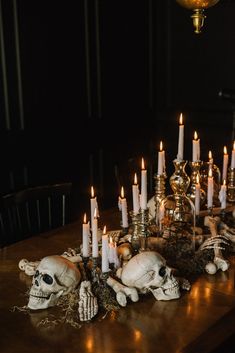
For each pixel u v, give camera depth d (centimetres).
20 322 170
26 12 405
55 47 429
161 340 159
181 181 221
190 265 199
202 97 496
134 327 166
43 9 415
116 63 479
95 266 180
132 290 175
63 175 459
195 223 228
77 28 441
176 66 505
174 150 519
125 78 491
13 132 416
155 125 529
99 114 475
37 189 273
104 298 175
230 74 473
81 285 171
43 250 227
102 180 491
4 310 177
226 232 220
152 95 519
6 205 262
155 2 500
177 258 202
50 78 431
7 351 155
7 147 415
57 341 159
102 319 170
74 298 176
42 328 166
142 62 503
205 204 258
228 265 200
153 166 336
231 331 163
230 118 480
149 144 526
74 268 175
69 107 450
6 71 402
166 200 226
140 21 491
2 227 279
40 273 173
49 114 437
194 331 163
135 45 492
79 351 154
